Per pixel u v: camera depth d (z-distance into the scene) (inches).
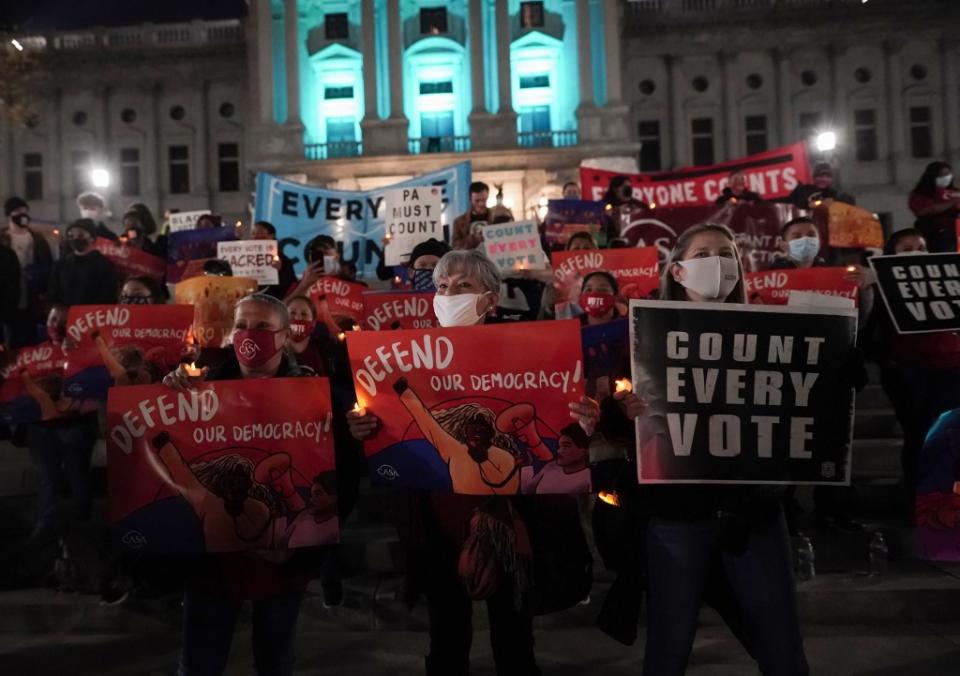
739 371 113.7
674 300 123.3
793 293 119.6
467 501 124.6
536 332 122.3
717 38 1552.7
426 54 1502.2
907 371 201.9
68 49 1601.9
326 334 246.4
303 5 1530.5
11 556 211.9
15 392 211.2
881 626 180.5
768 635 107.1
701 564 109.7
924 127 1528.1
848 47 1531.7
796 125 1540.4
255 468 122.3
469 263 130.6
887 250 226.8
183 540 120.9
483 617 184.2
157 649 177.2
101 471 245.1
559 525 123.8
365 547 209.0
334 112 1542.8
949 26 1515.7
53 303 305.7
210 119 1621.6
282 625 121.0
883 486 228.7
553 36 1507.1
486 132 1440.7
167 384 122.8
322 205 370.0
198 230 343.0
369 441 124.3
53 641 182.9
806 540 196.5
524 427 122.0
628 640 118.3
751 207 327.9
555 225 352.8
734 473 111.7
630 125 1568.7
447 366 123.3
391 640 179.9
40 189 1612.9
